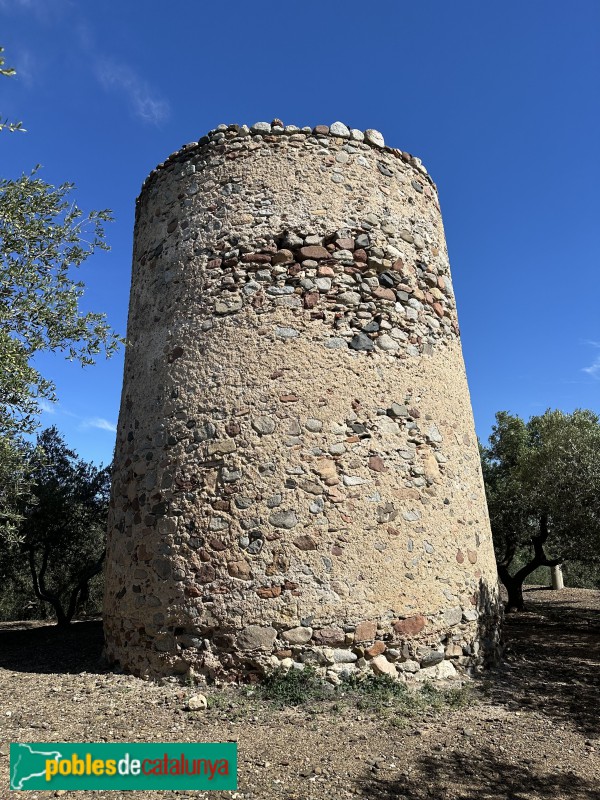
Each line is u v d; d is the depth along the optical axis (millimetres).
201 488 6059
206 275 6742
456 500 6797
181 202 7238
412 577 6078
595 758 4328
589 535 11992
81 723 4676
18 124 4250
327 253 6672
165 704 5133
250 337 6398
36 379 4938
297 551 5734
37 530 13008
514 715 5168
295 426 6082
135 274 7848
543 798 3705
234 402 6215
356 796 3625
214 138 7160
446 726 4824
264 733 4527
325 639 5566
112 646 6555
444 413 7020
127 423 7133
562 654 8000
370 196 7066
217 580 5746
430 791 3729
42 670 6801
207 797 3582
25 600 18719
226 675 5512
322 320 6461
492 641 6895
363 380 6410
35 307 5023
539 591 19797
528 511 14656
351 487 6016
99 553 15148
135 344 7359
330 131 7105
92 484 14602
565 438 13734
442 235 8078
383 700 5285
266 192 6828
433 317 7324
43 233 5203
